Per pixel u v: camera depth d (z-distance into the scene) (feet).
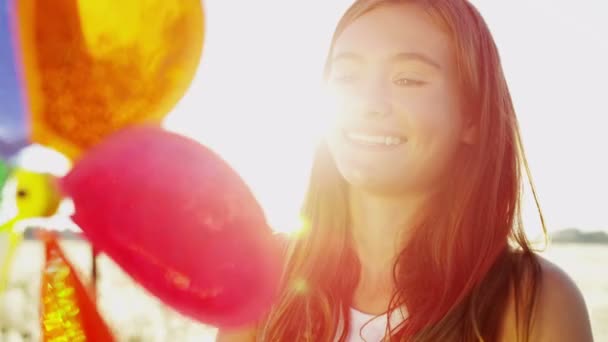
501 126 3.82
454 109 3.59
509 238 3.99
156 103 2.36
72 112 2.32
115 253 2.43
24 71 2.27
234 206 2.46
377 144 3.46
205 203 2.43
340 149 3.58
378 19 3.56
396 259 3.81
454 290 3.68
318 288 4.00
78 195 2.39
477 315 3.59
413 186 3.60
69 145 2.35
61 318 2.42
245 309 2.48
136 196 2.40
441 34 3.56
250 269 2.48
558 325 3.49
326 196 4.13
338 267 4.03
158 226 2.41
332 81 3.67
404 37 3.48
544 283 3.59
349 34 3.62
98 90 2.32
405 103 3.42
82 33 2.29
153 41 2.31
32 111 2.30
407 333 3.64
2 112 2.28
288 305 4.04
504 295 3.64
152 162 2.39
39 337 2.46
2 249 2.41
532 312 3.52
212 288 2.46
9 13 2.25
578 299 3.60
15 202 2.36
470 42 3.64
